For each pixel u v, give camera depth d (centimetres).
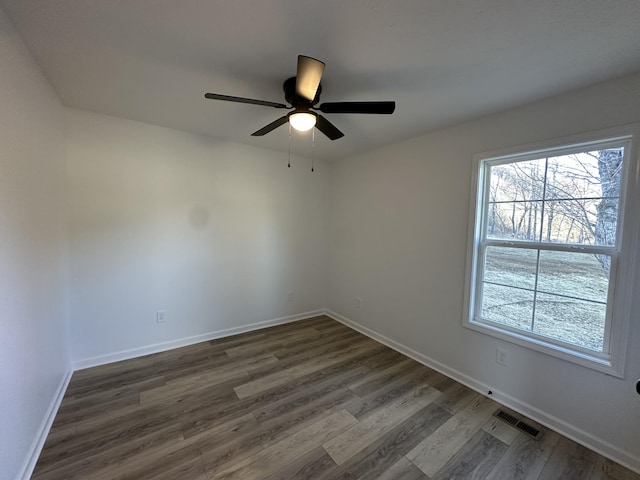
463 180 244
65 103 225
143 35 139
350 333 352
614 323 166
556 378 190
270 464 157
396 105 209
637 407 158
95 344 256
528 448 174
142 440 172
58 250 214
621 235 165
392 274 314
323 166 404
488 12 119
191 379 240
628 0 109
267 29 133
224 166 319
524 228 213
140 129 266
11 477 131
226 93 202
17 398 138
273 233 364
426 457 165
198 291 311
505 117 214
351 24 128
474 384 237
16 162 141
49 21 129
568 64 154
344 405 211
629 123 160
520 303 215
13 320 135
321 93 193
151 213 277
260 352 295
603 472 157
